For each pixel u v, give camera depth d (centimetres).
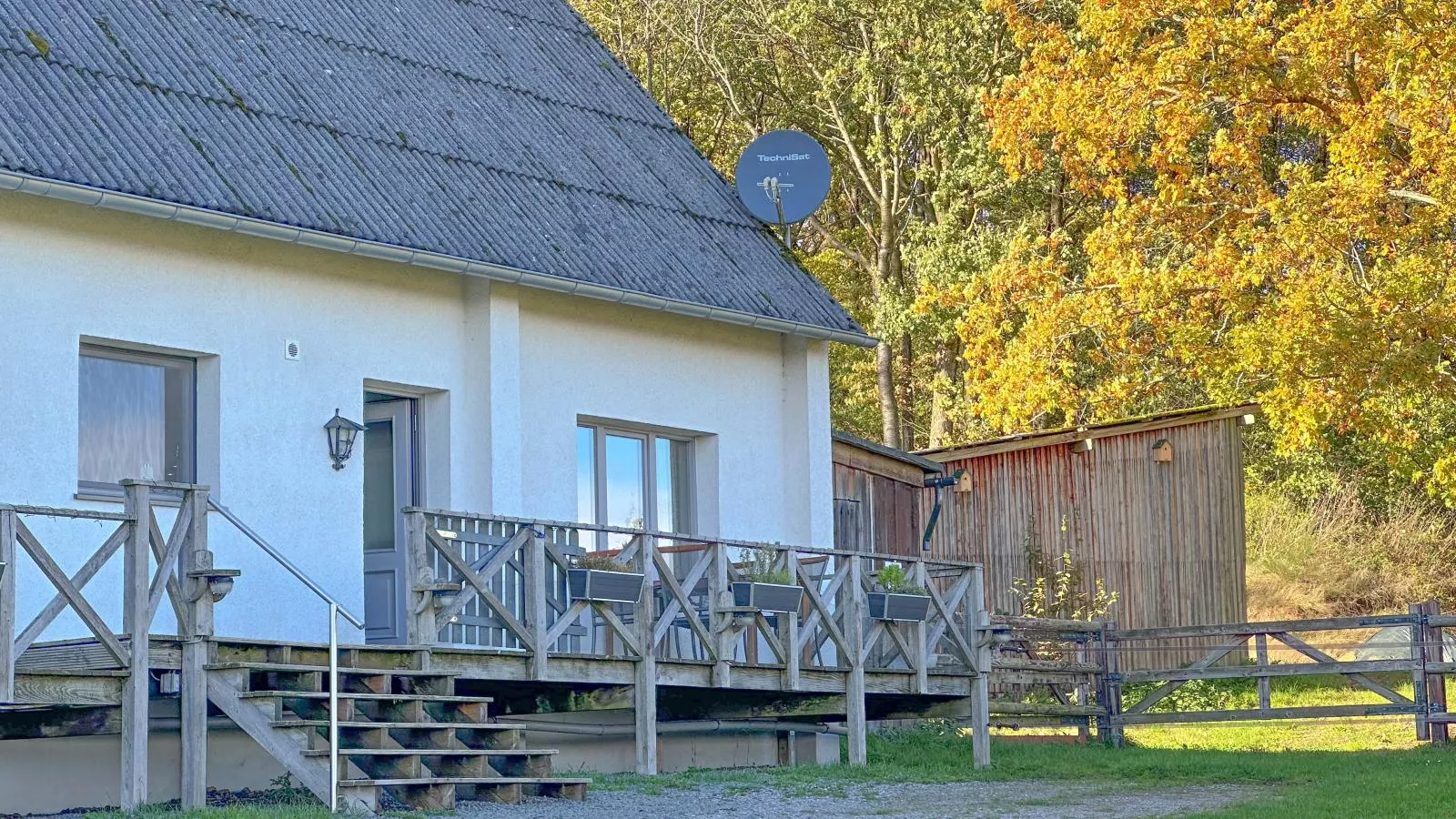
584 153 1692
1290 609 3114
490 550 1300
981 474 2616
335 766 1046
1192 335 2444
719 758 1620
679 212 1708
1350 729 1975
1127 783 1430
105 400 1266
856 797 1285
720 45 3619
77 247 1229
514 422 1484
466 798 1159
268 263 1349
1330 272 2344
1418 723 1783
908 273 3666
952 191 3384
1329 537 3241
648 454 1661
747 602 1388
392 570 1477
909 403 3909
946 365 3806
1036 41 2886
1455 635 1927
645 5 3631
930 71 3250
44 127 1193
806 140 1803
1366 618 1798
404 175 1453
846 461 2103
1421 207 2497
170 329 1279
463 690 1329
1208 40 2462
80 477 1243
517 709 1388
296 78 1482
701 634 1385
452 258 1387
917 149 3600
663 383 1642
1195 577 2473
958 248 3266
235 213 1252
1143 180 3384
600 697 1357
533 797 1184
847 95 3522
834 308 1742
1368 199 2336
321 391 1374
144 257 1269
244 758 1259
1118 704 1886
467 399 1480
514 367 1493
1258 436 3488
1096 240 2639
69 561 1209
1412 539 3219
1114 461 2528
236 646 1122
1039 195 3331
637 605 1350
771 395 1755
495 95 1678
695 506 1688
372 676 1160
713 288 1612
